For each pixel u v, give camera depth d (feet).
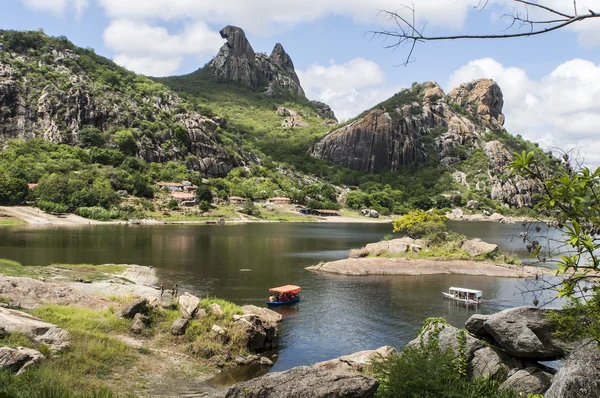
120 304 116.16
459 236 269.85
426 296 171.83
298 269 225.97
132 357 86.94
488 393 51.62
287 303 158.61
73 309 103.35
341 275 212.64
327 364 86.12
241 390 42.91
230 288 178.29
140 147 655.35
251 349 105.70
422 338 62.44
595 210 25.59
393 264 225.76
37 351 71.41
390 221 637.71
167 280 187.42
